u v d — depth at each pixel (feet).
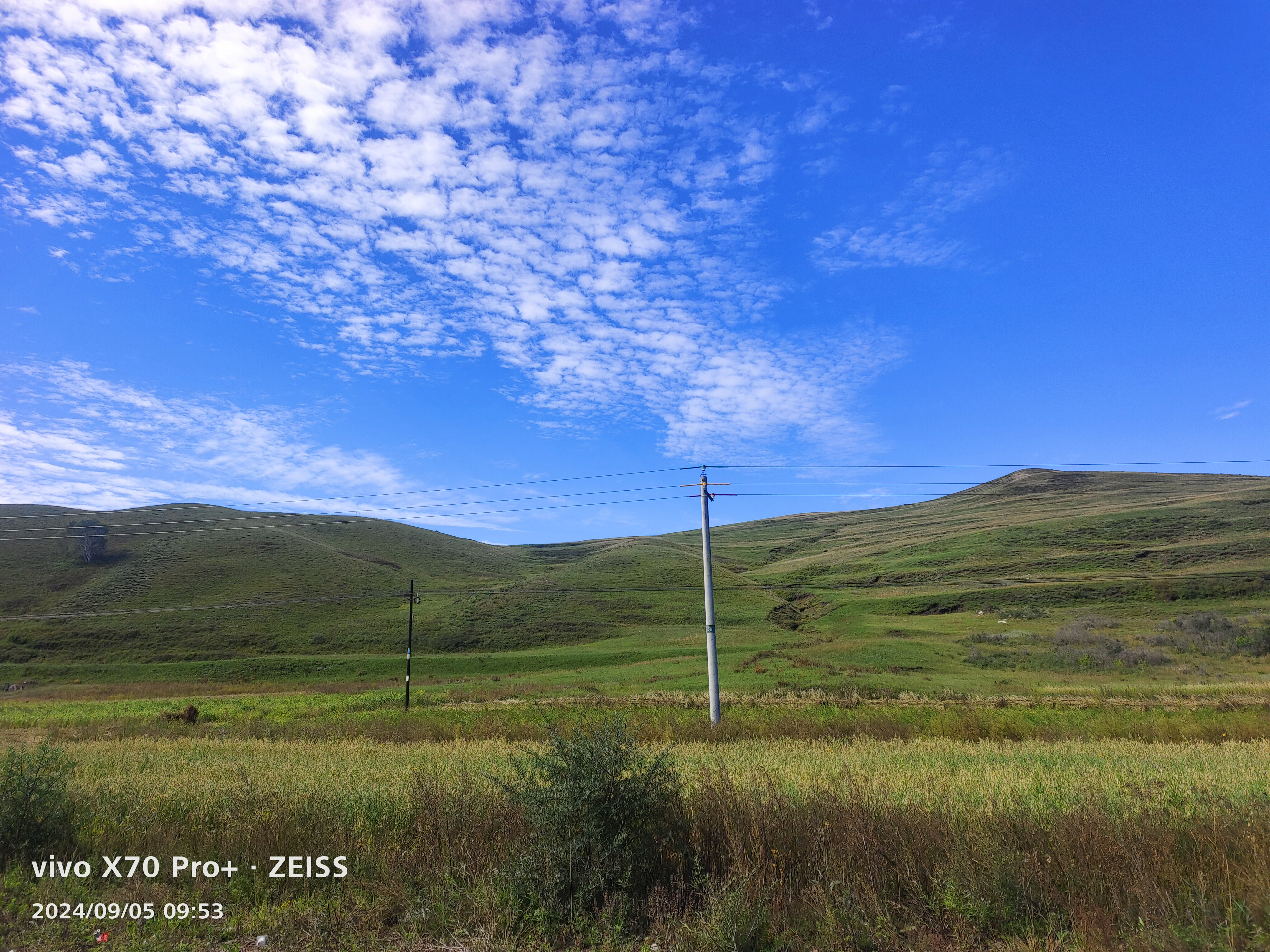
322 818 29.58
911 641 213.25
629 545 481.87
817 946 20.71
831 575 409.49
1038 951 19.67
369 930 22.36
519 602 339.98
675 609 322.14
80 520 460.14
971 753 57.31
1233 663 177.37
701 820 26.48
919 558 406.82
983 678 163.22
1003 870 22.09
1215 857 23.58
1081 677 164.35
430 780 33.96
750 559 566.77
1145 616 236.43
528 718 95.61
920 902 22.22
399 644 286.87
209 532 433.07
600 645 267.39
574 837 23.66
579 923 22.00
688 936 21.04
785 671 170.60
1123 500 535.60
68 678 236.84
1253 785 36.27
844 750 59.57
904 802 30.89
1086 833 24.34
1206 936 19.49
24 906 24.12
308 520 549.95
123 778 46.83
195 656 265.75
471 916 22.65
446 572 461.78
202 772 49.75
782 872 23.65
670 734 75.92
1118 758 53.42
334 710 131.95
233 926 23.00
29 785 29.30
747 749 62.23
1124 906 21.50
